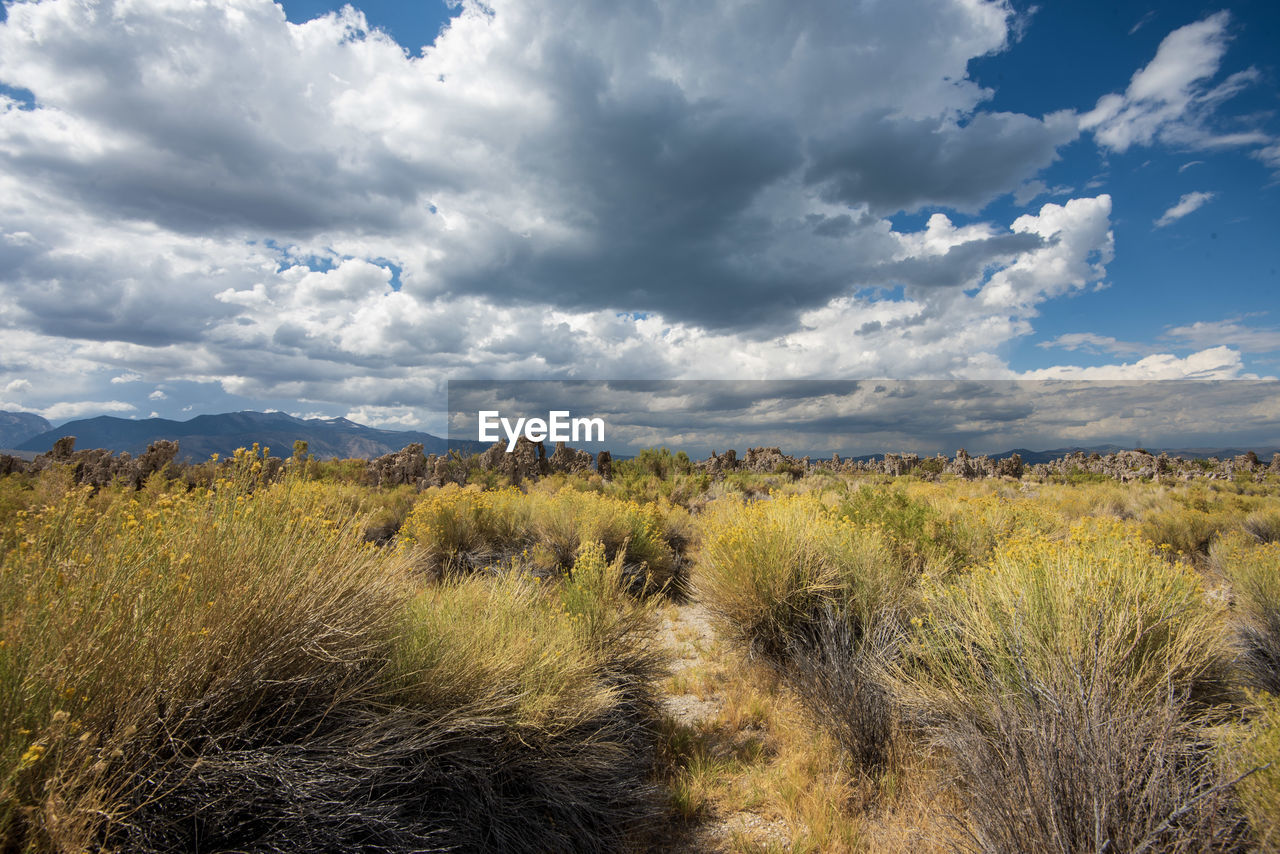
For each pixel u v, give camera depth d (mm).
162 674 2188
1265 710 2744
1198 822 2254
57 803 1704
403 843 2475
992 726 3303
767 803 3559
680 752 4238
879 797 3449
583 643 4344
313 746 2439
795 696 4859
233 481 2973
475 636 3467
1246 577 5637
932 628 4328
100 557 2340
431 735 2789
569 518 9508
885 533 6648
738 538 6004
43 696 1938
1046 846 2346
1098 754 2479
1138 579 3871
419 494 17688
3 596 2006
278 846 2254
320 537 3047
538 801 3170
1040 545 4570
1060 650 3250
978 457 41219
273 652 2510
